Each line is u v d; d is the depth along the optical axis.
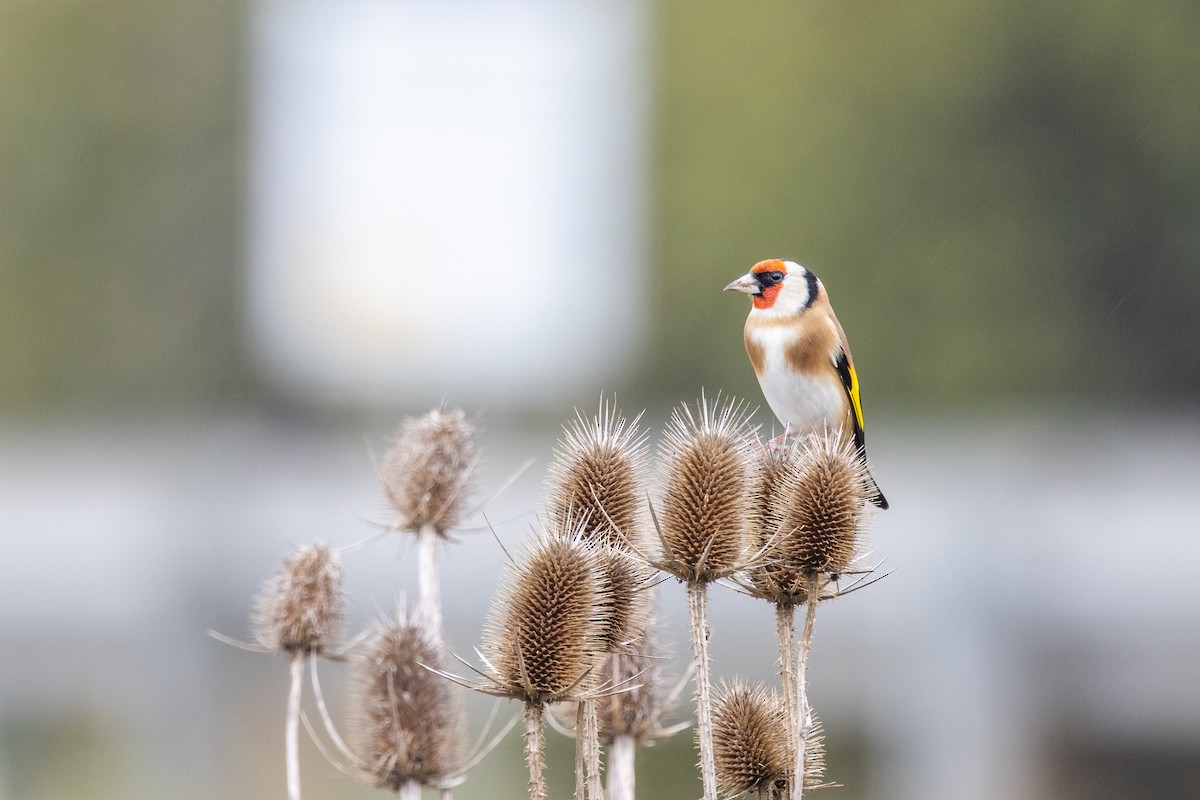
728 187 32.88
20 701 13.69
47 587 13.81
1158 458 21.88
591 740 4.82
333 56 36.66
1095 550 14.02
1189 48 31.53
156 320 34.53
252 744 12.98
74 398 34.22
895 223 32.00
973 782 12.93
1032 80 32.03
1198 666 13.48
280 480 17.84
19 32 34.69
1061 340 31.39
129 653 13.80
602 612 4.92
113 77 34.69
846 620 13.23
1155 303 31.69
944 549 13.96
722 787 5.31
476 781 11.66
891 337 31.58
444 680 5.73
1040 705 13.34
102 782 13.22
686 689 11.17
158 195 34.75
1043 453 20.27
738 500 4.91
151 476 20.34
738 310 32.53
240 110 35.66
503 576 5.12
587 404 34.03
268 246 36.22
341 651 5.73
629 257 36.72
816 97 32.91
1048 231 32.00
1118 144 31.86
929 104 32.31
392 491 5.97
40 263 34.47
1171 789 13.25
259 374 35.12
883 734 13.16
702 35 34.28
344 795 11.95
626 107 36.84
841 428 8.79
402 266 36.62
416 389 35.97
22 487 20.06
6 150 34.53
